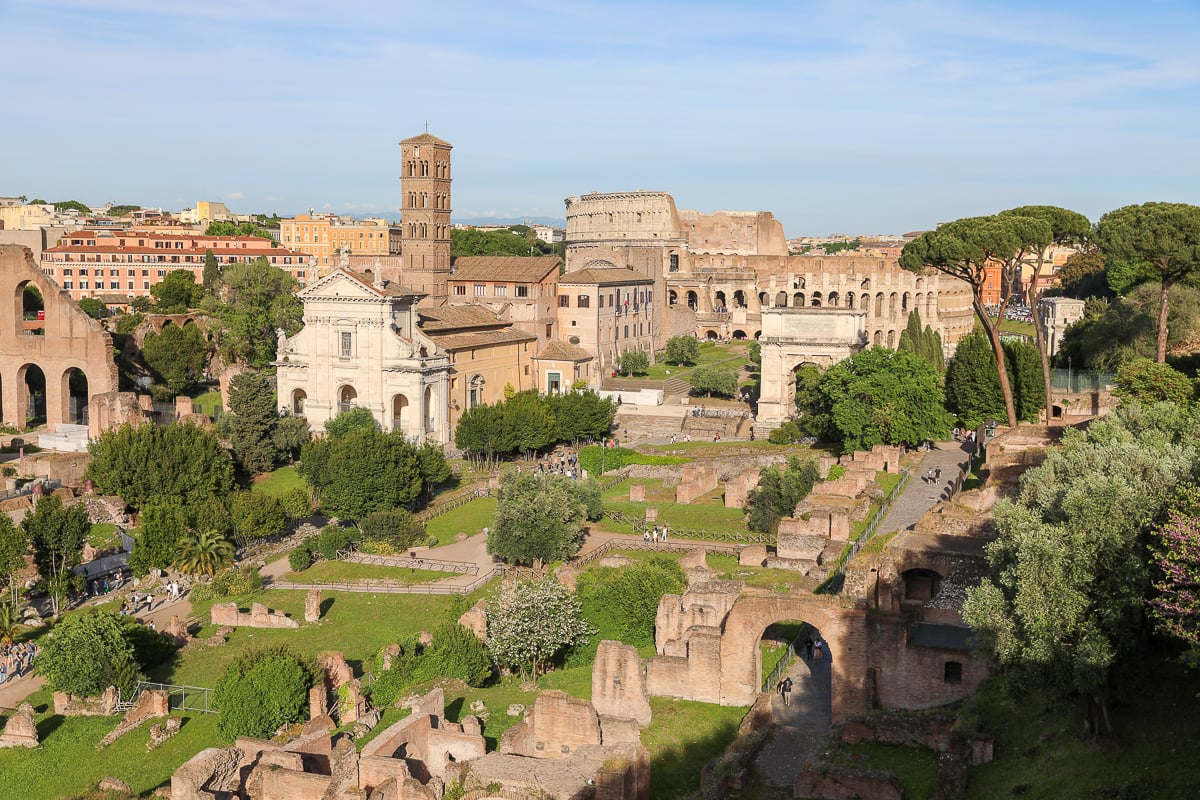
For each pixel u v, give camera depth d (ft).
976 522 273.75
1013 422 432.66
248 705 230.07
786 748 200.95
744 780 185.37
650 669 229.66
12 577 316.81
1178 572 154.71
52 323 540.11
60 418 546.26
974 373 472.85
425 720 202.18
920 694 209.26
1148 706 172.55
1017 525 184.96
